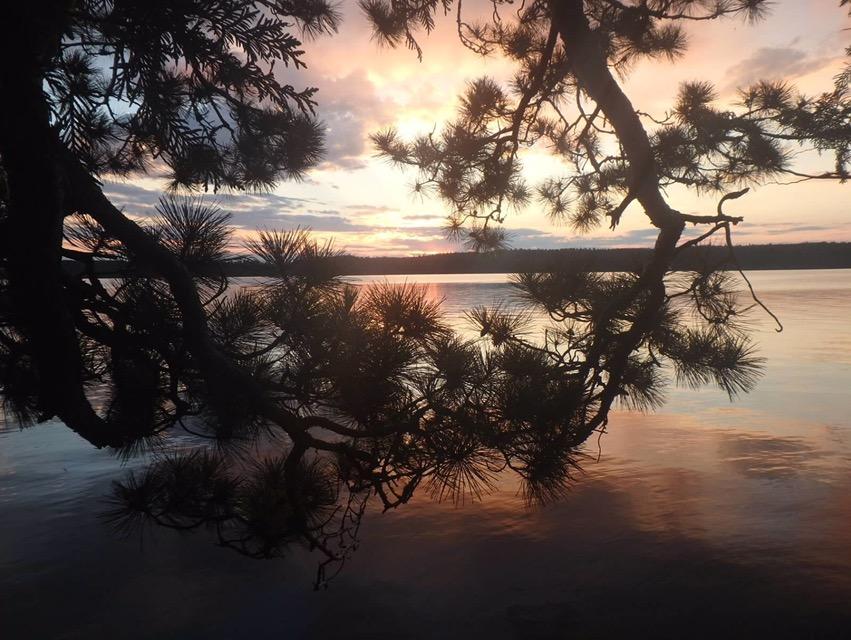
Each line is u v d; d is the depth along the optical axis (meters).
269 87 2.19
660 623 3.63
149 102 2.14
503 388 2.71
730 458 6.95
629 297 4.26
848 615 3.64
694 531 4.97
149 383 2.46
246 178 3.14
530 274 4.45
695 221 4.39
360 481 2.73
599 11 4.97
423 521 5.35
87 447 7.64
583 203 6.12
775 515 5.26
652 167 4.53
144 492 2.43
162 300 2.36
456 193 5.73
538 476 2.85
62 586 4.26
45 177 1.72
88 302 2.29
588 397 3.03
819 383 10.94
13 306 2.07
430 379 2.60
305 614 3.85
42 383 2.19
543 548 4.75
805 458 6.88
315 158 3.12
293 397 2.59
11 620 3.83
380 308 2.49
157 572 4.46
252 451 5.15
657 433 8.10
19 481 6.40
